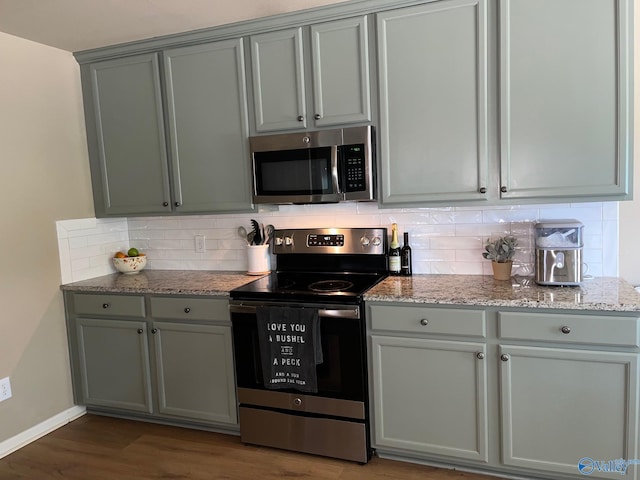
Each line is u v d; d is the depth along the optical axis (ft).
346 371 7.70
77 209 10.15
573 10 6.95
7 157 8.77
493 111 7.49
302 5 7.94
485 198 7.68
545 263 7.48
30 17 8.02
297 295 7.82
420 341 7.34
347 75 8.17
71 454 8.63
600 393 6.57
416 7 7.67
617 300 6.51
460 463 7.55
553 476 7.06
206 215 10.67
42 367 9.39
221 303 8.50
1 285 8.66
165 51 9.34
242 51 8.79
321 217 9.71
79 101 10.21
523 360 6.86
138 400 9.47
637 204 8.02
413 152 7.98
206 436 9.07
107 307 9.45
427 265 9.11
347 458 7.91
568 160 7.20
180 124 9.44
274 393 8.21
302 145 8.47
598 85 6.95
